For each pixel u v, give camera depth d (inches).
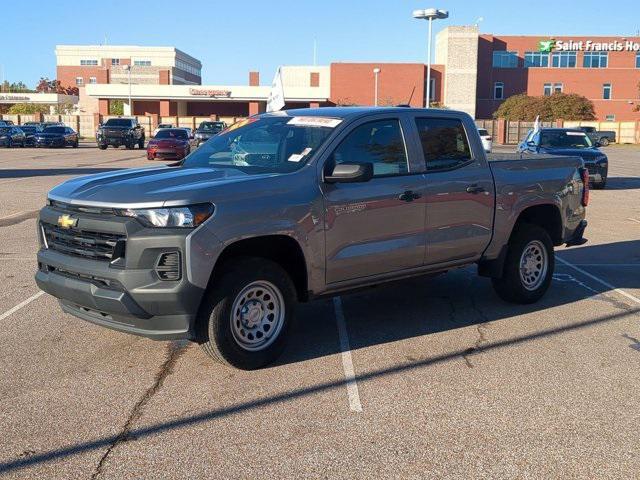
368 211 223.3
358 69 2632.9
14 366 210.8
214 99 2748.5
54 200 209.2
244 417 176.6
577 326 258.5
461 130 258.2
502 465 153.5
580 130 835.4
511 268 278.4
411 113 244.4
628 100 2849.4
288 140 229.5
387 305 287.9
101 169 1018.1
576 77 2854.3
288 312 212.8
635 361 220.7
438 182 243.0
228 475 148.2
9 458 154.6
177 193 189.3
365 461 154.7
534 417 178.2
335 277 219.8
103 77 3769.7
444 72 2751.0
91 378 201.9
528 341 240.1
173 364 213.8
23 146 1829.5
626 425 174.1
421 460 155.4
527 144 831.7
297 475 148.4
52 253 208.2
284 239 205.8
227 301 197.6
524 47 2847.0
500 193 265.4
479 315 272.8
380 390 194.9
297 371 209.0
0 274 334.0
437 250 246.1
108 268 188.5
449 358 221.8
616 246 436.5
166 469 150.3
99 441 163.0
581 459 156.6
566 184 293.9
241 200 196.4
